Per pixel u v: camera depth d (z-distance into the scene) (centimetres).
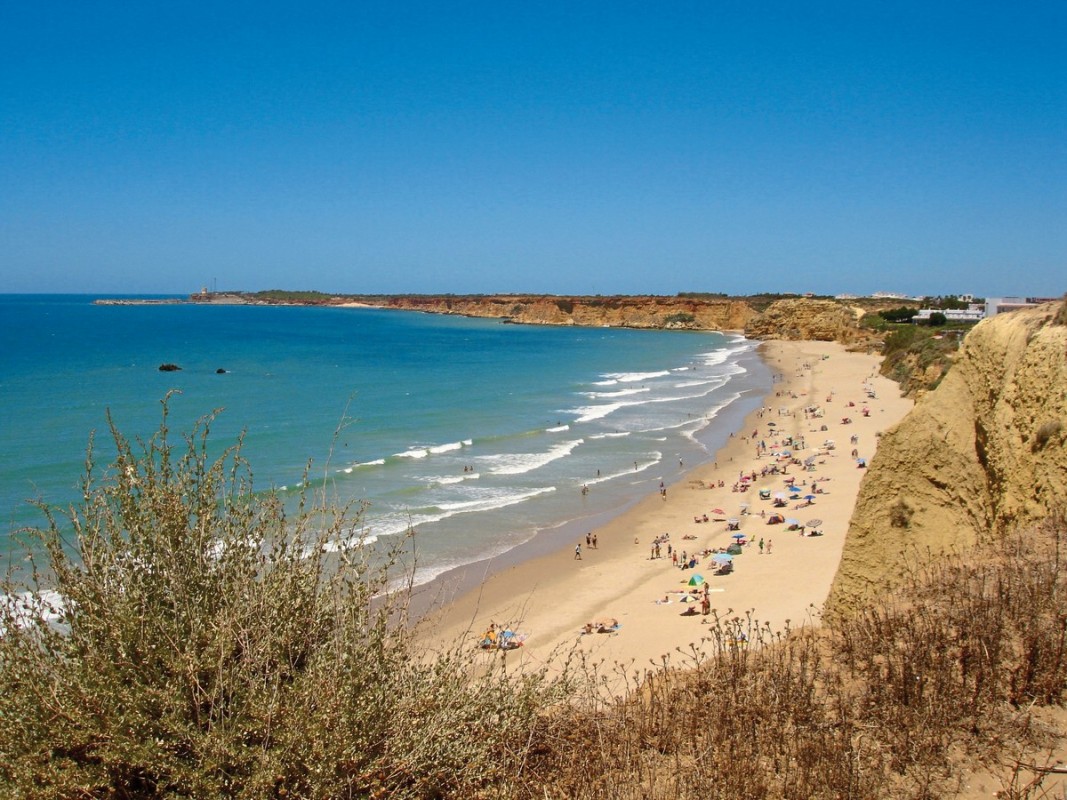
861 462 4203
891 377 7744
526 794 456
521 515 3319
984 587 686
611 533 3077
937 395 1005
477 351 13200
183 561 442
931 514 941
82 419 5328
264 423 5419
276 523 496
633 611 2211
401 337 16625
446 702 458
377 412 6172
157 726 382
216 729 385
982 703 525
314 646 448
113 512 461
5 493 3291
